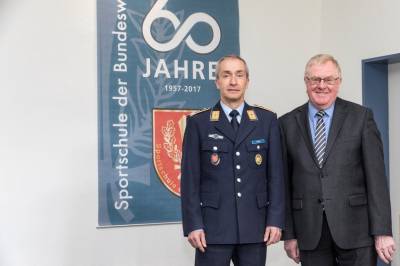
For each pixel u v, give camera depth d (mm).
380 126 3605
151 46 3617
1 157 3305
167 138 3645
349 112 2264
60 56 3424
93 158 3480
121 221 3529
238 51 3854
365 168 2201
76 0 3457
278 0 3998
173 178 3652
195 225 2215
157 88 3629
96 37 3498
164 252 3629
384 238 2156
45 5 3396
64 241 3412
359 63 3645
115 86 3529
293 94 4027
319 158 2244
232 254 2326
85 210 3457
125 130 3549
